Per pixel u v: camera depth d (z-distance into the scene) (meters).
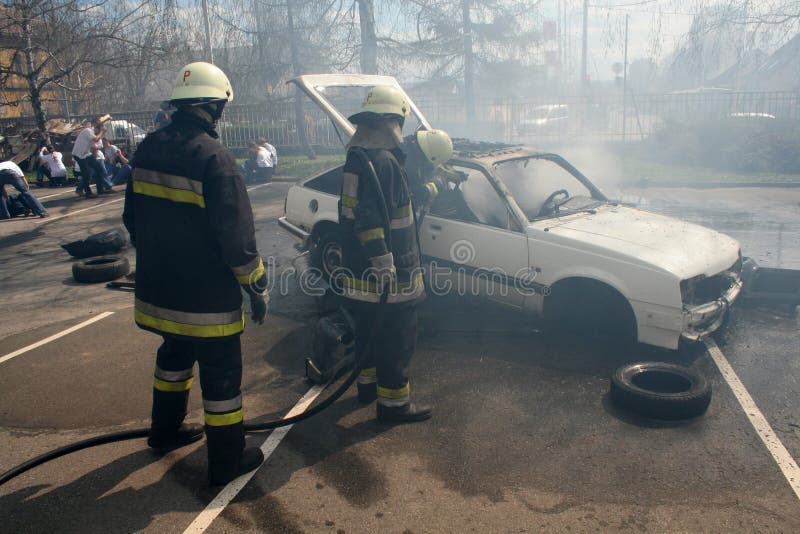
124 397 4.19
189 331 3.01
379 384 3.74
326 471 3.29
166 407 3.37
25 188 11.01
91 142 13.10
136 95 23.41
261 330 5.32
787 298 5.47
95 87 20.75
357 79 6.80
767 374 4.29
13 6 16.20
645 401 3.73
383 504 3.02
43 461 3.27
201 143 2.91
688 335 4.26
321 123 20.33
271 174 14.73
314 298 6.11
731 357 4.56
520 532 2.81
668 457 3.36
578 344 4.88
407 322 3.65
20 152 17.92
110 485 3.20
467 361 4.64
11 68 17.41
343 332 4.08
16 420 3.91
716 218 9.46
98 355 4.90
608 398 4.03
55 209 11.95
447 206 5.22
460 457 3.40
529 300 4.83
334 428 3.74
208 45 17.58
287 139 20.42
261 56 18.56
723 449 3.43
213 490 3.15
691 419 3.74
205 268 2.97
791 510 2.92
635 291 4.33
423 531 2.82
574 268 4.54
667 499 3.01
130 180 3.15
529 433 3.63
